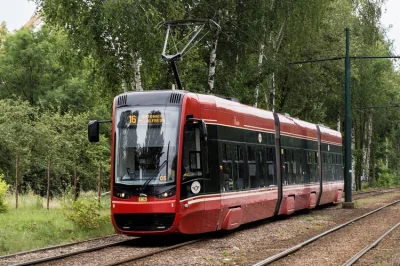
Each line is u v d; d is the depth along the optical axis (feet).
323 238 60.03
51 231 60.64
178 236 63.00
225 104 64.18
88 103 169.68
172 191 54.49
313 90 139.85
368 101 198.39
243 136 68.03
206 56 116.26
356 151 209.77
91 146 123.85
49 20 84.02
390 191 187.32
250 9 109.91
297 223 77.41
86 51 82.07
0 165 110.01
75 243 55.42
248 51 113.39
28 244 53.52
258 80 119.75
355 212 96.99
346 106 109.19
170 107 56.29
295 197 86.02
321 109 158.61
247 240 59.41
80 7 80.33
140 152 55.72
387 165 303.89
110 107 95.50
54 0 80.84
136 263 44.11
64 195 97.96
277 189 78.33
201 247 53.93
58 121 122.52
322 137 105.09
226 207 61.98
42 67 169.58
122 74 84.53
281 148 81.00
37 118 121.90
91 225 64.39
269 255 48.67
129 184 55.26
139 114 56.59
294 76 137.69
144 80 90.89
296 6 118.01
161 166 55.11
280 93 140.97
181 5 90.94
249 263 44.42
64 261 45.09
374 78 199.82
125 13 78.43
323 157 104.73
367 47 182.50
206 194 57.93
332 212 97.40
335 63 147.84
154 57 83.25
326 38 148.56
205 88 113.80
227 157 63.10
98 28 79.71
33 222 66.13
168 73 104.27
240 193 65.62
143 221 54.80
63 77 173.37
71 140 120.57
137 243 57.06
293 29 120.26
